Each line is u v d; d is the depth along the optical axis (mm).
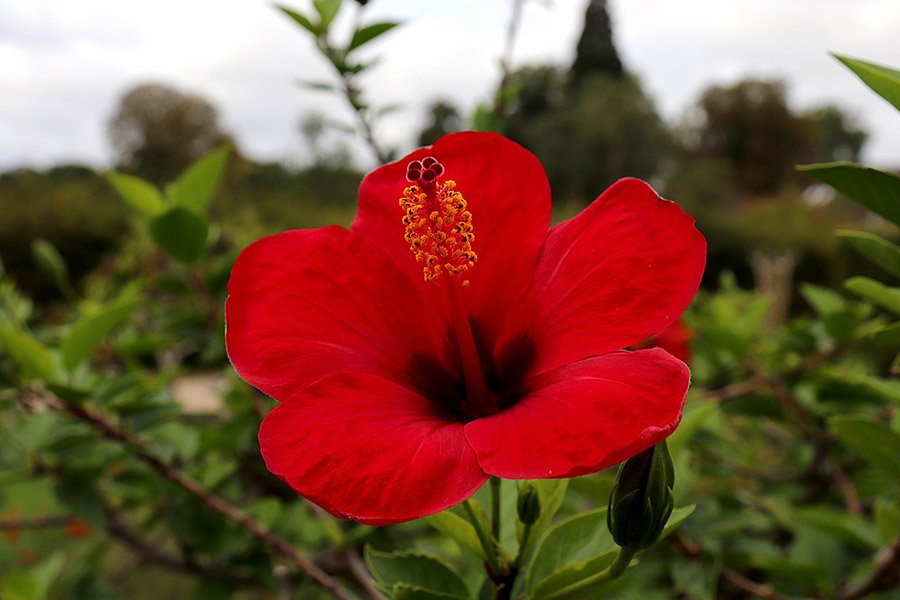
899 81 205
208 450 481
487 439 173
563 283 209
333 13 362
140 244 826
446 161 231
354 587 453
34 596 458
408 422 187
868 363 620
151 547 493
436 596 205
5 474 396
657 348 181
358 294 218
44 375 358
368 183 235
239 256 210
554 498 225
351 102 362
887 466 291
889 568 298
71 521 519
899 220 225
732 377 562
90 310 574
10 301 456
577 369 188
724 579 431
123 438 366
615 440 164
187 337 507
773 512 447
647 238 198
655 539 189
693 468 427
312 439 180
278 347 205
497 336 223
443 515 219
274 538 347
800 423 469
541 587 206
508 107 410
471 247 227
